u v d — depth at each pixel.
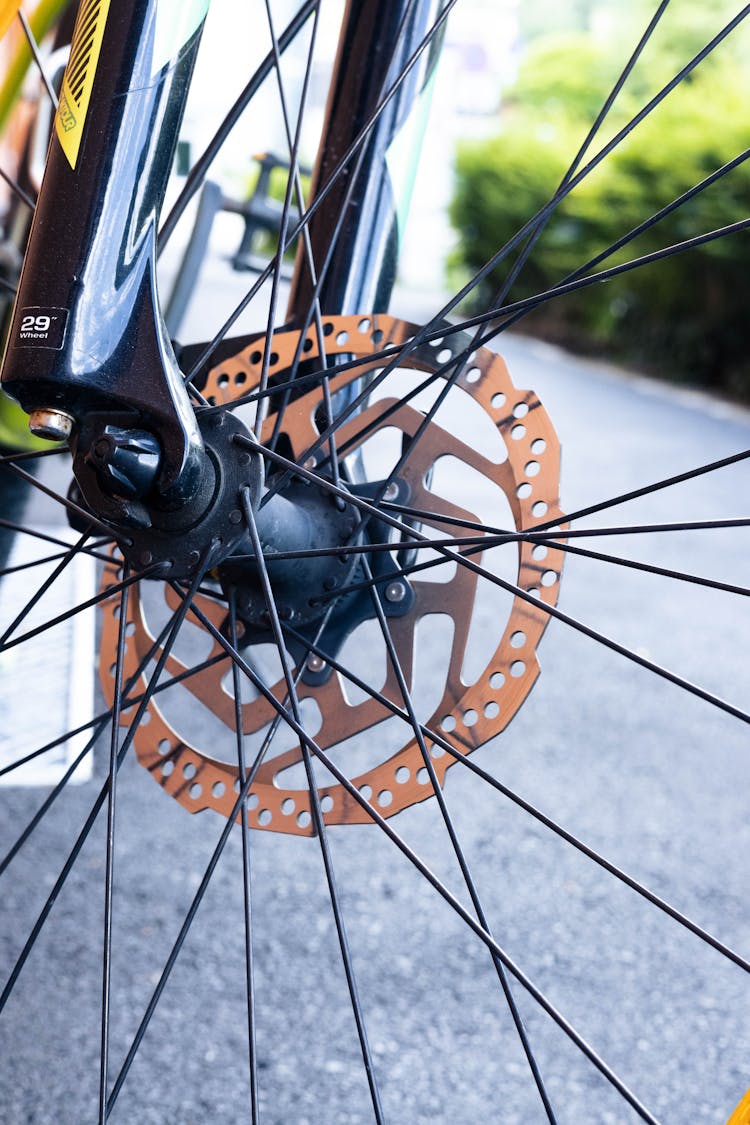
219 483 0.81
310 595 0.94
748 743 2.52
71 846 1.93
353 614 1.00
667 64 9.13
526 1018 1.61
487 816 2.15
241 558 0.87
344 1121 1.39
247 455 0.81
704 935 0.83
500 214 10.30
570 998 1.66
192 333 4.70
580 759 2.39
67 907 1.78
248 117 2.11
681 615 3.25
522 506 0.94
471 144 10.86
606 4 20.17
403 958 1.72
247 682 1.73
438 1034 1.57
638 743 2.48
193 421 0.77
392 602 0.99
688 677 2.82
